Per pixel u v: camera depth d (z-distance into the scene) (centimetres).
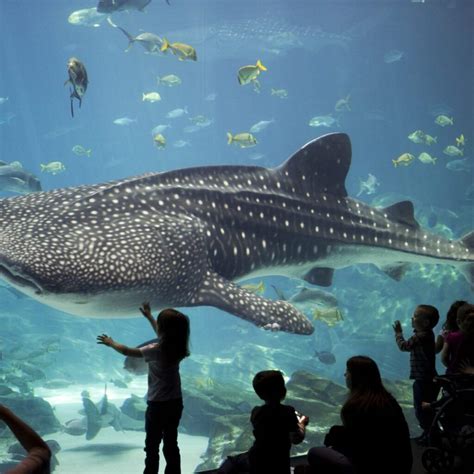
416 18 4784
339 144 835
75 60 762
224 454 832
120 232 607
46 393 1545
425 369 545
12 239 563
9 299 2291
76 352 2020
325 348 2064
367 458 349
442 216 3241
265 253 753
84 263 560
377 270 2259
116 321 2430
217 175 734
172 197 675
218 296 646
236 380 1803
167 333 415
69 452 857
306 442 848
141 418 1109
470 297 2025
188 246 637
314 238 805
